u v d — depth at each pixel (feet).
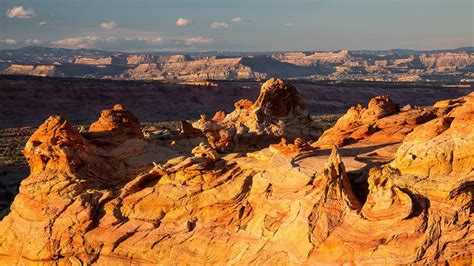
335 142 108.58
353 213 77.36
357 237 75.10
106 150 111.04
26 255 96.73
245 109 173.17
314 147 104.78
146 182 98.78
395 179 78.07
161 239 89.35
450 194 73.26
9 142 334.44
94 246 92.89
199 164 93.56
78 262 92.48
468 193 73.15
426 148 78.84
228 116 174.91
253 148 156.35
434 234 72.43
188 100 605.31
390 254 72.74
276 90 167.63
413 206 74.64
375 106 120.16
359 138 112.16
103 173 106.73
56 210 97.76
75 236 94.32
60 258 94.48
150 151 114.52
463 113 79.46
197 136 134.92
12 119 485.56
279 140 159.22
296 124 165.89
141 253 89.35
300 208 80.69
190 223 89.61
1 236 100.99
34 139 106.32
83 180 102.37
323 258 75.66
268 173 89.04
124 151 111.96
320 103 637.30
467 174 74.18
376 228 74.79
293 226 79.82
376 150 98.58
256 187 88.38
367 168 86.53
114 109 119.14
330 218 77.92
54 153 103.60
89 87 593.01
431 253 71.61
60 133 105.60
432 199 74.74
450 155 76.89
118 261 90.43
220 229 87.10
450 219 72.43
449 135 78.23
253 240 82.94
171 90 619.26
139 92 610.65
